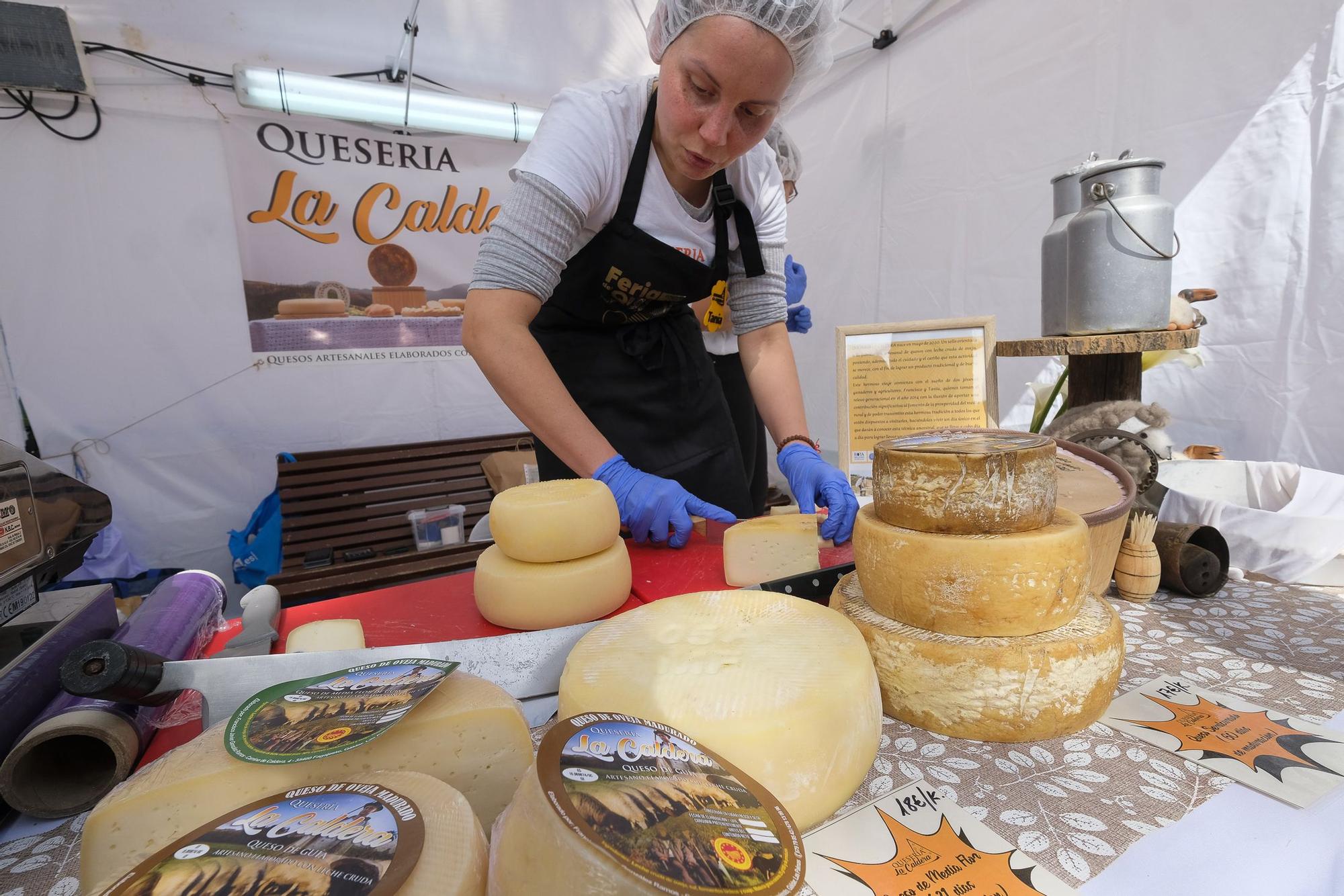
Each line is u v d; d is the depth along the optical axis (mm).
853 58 3109
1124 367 1329
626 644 672
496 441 3443
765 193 1410
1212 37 1892
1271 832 513
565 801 417
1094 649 647
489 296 1131
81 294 2750
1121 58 2119
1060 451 1114
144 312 2859
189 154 2830
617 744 490
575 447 1164
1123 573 1002
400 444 3369
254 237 2994
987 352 1342
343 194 3119
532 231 1116
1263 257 1860
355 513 3035
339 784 489
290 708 580
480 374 3551
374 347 3305
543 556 880
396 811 453
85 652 579
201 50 2770
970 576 652
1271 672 775
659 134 1223
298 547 2887
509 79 3293
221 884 388
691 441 1567
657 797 440
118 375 2852
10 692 625
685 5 976
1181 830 523
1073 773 606
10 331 2668
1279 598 1010
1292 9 1724
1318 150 1722
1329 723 665
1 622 660
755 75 923
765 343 1534
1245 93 1838
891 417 1417
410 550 3010
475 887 404
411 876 394
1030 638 664
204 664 647
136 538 2961
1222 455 1839
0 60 2434
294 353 3148
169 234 2852
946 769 622
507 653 736
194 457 3027
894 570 699
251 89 2777
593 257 1302
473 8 3143
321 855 411
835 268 3451
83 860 485
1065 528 679
